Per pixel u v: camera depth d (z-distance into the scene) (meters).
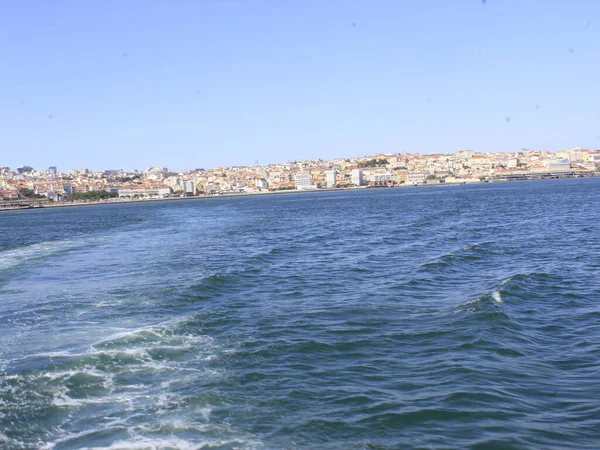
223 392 13.94
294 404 13.29
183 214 119.81
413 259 35.91
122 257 41.09
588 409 12.85
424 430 12.01
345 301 23.91
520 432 11.88
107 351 17.03
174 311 22.38
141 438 11.58
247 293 26.03
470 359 16.08
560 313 21.14
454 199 139.50
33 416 12.72
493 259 34.69
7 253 47.75
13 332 19.83
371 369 15.57
